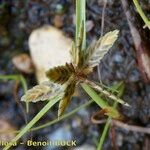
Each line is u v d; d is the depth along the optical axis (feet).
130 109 0.58
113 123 0.57
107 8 0.56
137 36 0.52
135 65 0.57
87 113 0.61
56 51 0.60
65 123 0.62
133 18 0.52
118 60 0.58
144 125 0.58
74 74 0.47
